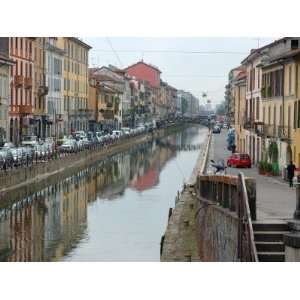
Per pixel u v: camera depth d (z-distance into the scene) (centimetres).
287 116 5200
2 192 5150
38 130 9994
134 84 19975
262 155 6144
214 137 12606
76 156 8050
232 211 2084
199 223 2978
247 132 7450
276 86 5666
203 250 2658
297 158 4775
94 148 9406
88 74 14288
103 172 8300
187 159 10694
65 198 5719
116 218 4594
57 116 11181
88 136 10969
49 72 10675
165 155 11600
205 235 2633
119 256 3319
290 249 1299
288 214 2039
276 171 5222
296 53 4703
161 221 4459
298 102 4822
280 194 3105
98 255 3350
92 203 5412
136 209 5056
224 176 2280
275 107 5700
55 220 4509
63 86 11750
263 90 6241
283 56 5122
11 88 8425
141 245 3609
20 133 8844
